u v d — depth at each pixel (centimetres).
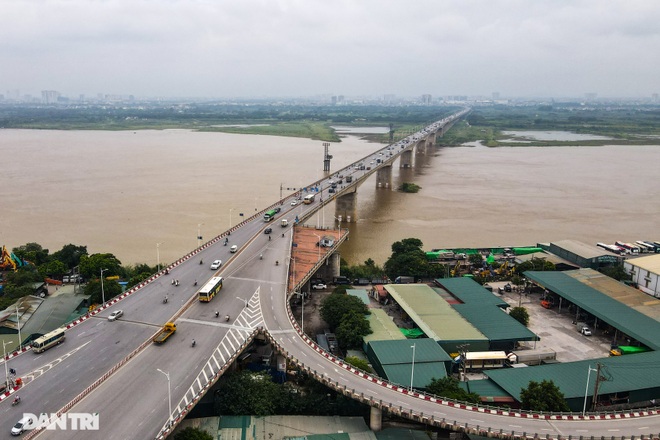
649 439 7625
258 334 10300
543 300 14225
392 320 12300
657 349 10875
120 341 9569
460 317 12356
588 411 9162
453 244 19600
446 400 8425
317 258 14662
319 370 9131
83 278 15075
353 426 8525
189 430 7675
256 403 8619
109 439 6862
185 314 10806
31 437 6850
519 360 10944
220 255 14700
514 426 7888
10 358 8931
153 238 19338
